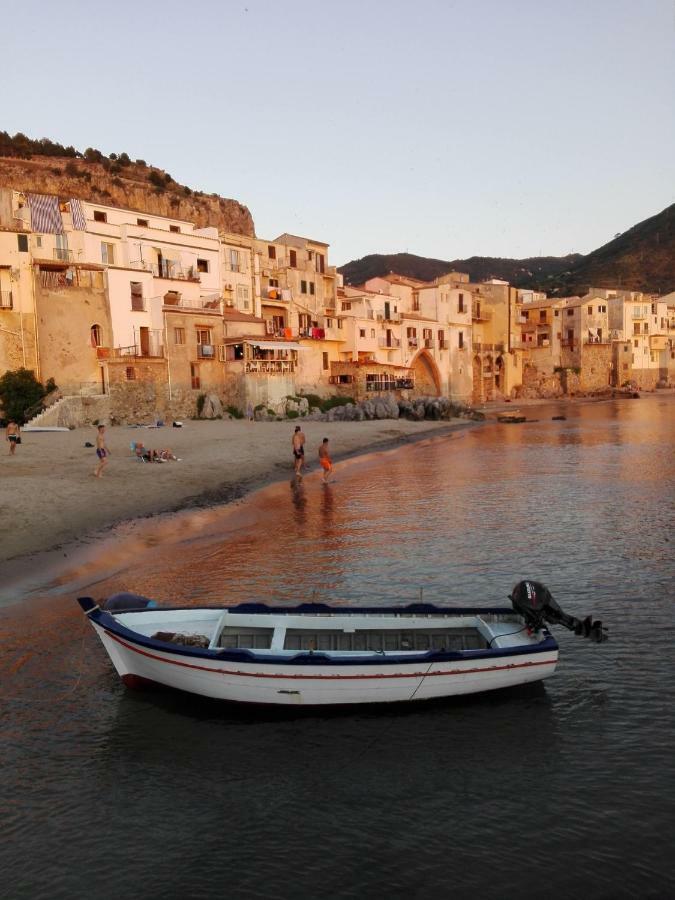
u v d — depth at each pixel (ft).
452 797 28.09
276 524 78.07
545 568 59.31
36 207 167.84
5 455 115.44
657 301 446.19
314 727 33.65
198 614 39.29
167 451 119.03
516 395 395.96
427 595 52.75
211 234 222.89
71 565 59.47
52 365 168.86
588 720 33.86
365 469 127.03
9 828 26.35
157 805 27.81
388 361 286.46
